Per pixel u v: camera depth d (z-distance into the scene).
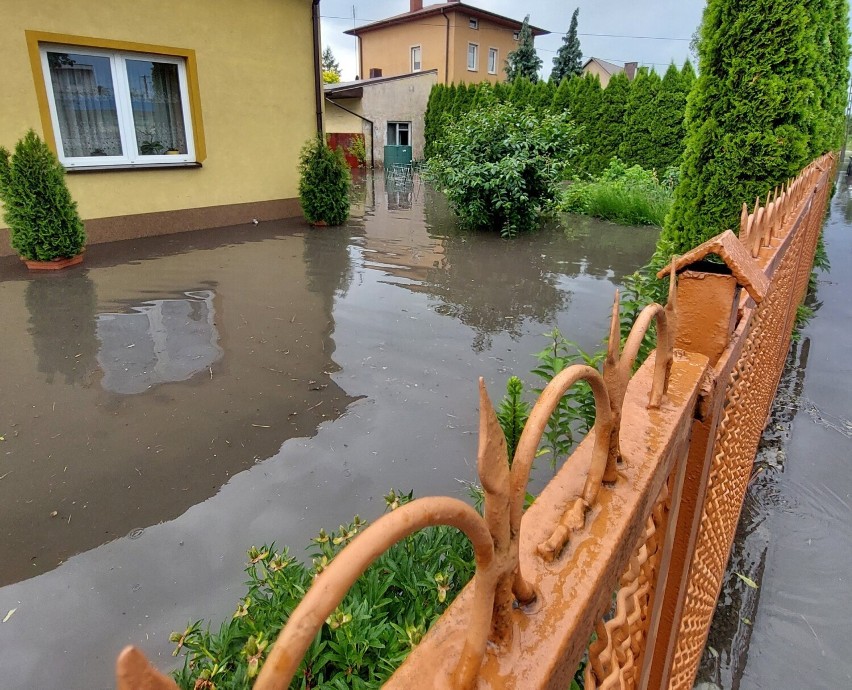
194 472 3.05
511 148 9.66
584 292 6.52
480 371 4.32
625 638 0.94
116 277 6.62
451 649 0.56
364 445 3.32
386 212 12.09
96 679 1.93
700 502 1.26
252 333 5.05
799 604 2.33
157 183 8.73
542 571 0.68
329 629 1.57
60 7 7.25
